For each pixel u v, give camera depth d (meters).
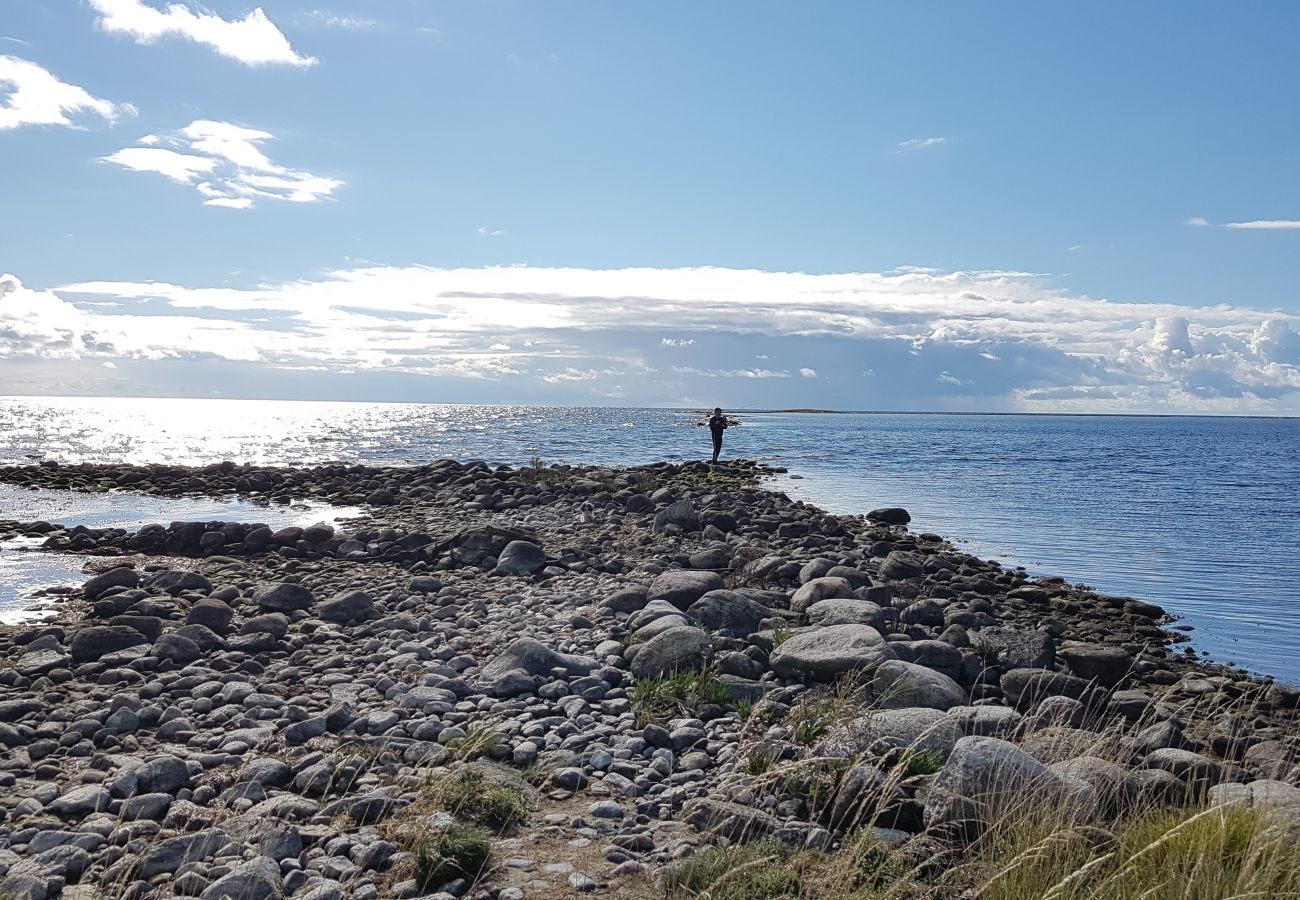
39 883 6.15
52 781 8.21
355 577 18.36
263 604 15.02
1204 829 6.20
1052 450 83.81
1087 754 8.09
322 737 9.23
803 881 6.39
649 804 7.80
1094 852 6.28
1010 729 8.95
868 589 17.25
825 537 25.02
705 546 22.95
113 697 10.22
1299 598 20.47
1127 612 18.84
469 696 10.77
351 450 64.94
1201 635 17.27
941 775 7.42
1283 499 40.47
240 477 38.78
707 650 11.55
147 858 6.51
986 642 13.73
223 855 6.69
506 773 8.16
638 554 21.66
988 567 22.78
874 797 7.27
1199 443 110.62
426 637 13.57
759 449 74.19
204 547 21.69
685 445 76.06
